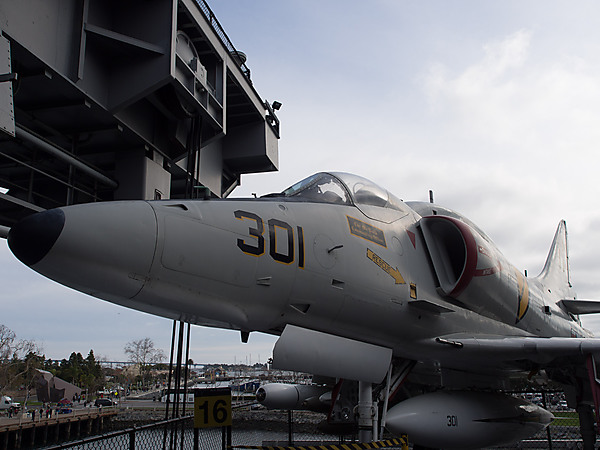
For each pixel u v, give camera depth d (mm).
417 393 8469
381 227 5887
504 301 7219
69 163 7352
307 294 4762
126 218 3738
